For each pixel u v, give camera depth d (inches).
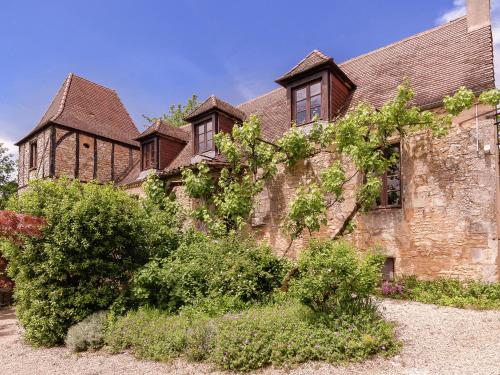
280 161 362.0
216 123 461.7
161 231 308.2
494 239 266.1
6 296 416.8
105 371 182.9
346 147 289.0
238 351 172.4
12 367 201.0
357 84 402.3
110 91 753.6
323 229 350.0
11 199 268.7
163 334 203.0
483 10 349.1
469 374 148.4
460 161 285.1
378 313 199.5
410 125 287.6
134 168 663.1
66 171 588.7
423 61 366.0
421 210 299.1
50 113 660.1
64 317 241.1
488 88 283.1
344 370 158.2
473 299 252.1
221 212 342.0
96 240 257.9
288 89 399.5
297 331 181.0
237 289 245.0
